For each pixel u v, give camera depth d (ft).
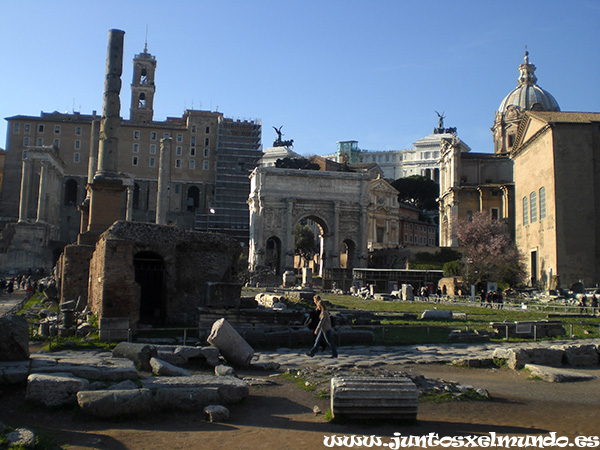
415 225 512.22
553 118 238.07
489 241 292.81
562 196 222.28
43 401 37.47
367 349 74.95
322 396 44.52
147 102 606.14
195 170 560.20
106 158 119.34
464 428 37.24
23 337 46.14
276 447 32.37
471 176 359.87
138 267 95.91
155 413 38.27
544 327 91.91
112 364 46.52
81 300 102.63
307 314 87.45
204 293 90.84
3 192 517.96
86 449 31.17
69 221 532.73
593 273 216.33
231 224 513.86
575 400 46.68
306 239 446.19
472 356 69.87
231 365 57.26
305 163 542.57
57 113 571.28
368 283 253.44
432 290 253.44
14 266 389.19
